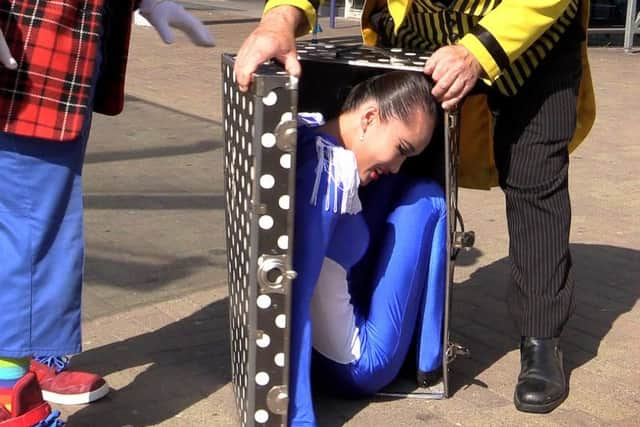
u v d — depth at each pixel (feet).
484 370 10.79
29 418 8.04
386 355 9.59
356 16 54.90
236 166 9.15
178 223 16.29
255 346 8.46
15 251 7.77
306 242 8.61
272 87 7.86
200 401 9.81
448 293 9.70
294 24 8.54
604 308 12.81
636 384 10.57
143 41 41.60
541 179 9.93
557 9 9.00
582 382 10.57
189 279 13.51
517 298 10.36
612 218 17.25
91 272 13.64
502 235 15.97
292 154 8.02
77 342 8.15
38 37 7.56
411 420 9.54
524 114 9.89
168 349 11.07
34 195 7.77
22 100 7.54
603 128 25.57
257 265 8.25
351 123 9.09
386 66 9.09
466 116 10.72
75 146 7.85
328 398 9.98
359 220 9.06
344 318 9.28
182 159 21.08
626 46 43.91
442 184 10.08
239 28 47.96
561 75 9.77
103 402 9.71
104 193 18.08
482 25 8.93
